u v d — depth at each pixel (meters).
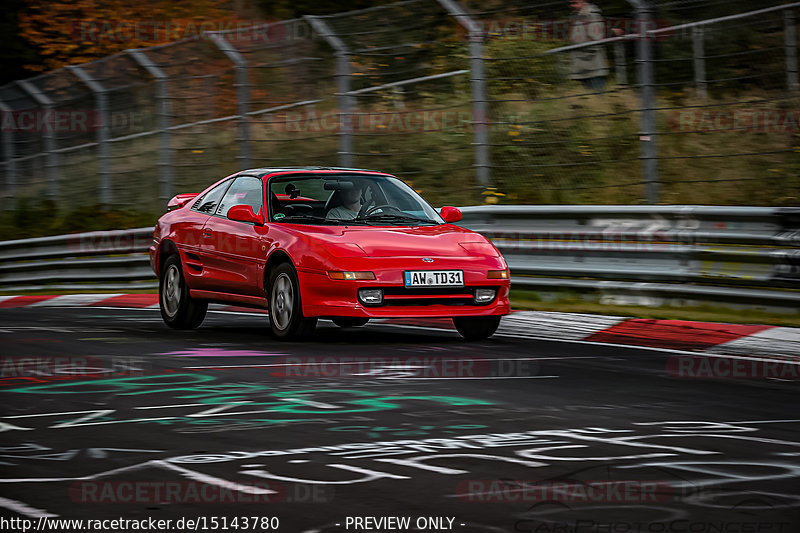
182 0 47.16
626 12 28.44
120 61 33.03
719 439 9.45
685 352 15.52
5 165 39.28
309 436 9.55
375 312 15.77
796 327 17.27
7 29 49.34
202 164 37.38
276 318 16.84
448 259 16.28
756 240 18.94
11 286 32.59
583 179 28.09
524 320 19.00
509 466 8.41
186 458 8.69
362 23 27.56
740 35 27.69
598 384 12.56
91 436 9.58
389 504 7.31
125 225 33.75
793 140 27.38
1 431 9.82
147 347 15.98
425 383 12.55
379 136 33.28
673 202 26.27
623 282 20.58
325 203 18.34
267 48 29.47
